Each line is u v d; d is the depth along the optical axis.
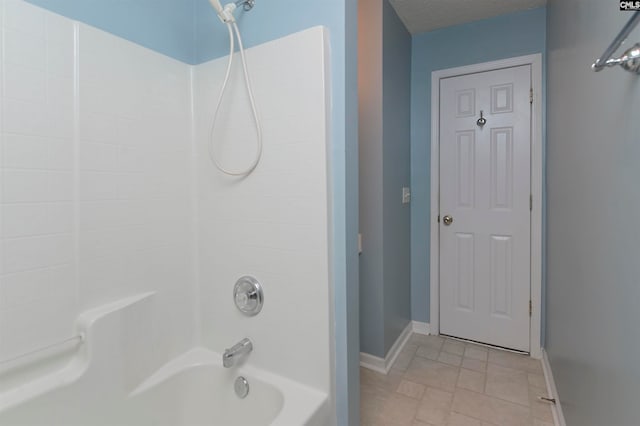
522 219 2.28
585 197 1.17
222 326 1.45
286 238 1.26
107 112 1.16
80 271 1.09
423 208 2.62
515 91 2.27
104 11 1.16
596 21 1.03
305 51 1.18
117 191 1.20
